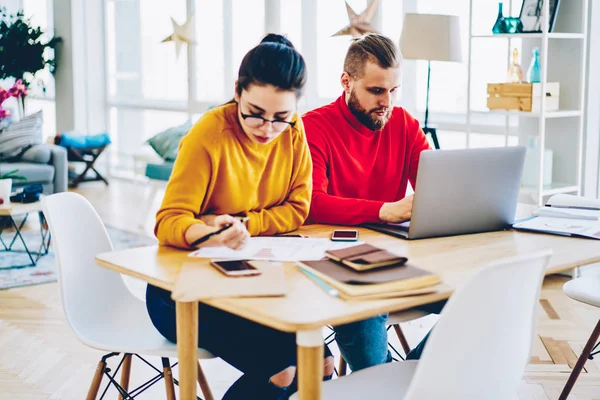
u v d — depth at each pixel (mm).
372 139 2797
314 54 6492
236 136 2186
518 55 4867
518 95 4391
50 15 9547
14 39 8695
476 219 2318
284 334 2072
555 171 4797
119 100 9031
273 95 2021
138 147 8852
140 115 8766
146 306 2258
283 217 2311
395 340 3668
